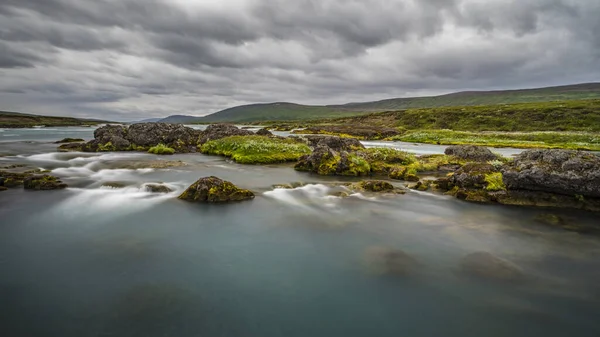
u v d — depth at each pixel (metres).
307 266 10.36
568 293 8.88
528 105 108.31
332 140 36.56
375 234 13.05
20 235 12.35
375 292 8.95
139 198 17.56
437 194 19.23
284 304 8.38
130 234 12.67
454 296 8.74
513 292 8.94
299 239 12.51
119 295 8.57
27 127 120.31
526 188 17.02
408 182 23.25
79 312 7.82
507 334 7.33
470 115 100.50
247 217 14.89
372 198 18.41
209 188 17.55
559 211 15.60
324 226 13.93
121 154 37.12
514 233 13.05
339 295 8.80
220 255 11.06
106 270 9.85
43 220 13.98
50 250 11.12
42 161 29.73
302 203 17.30
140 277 9.52
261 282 9.40
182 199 17.45
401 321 7.77
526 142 57.22
